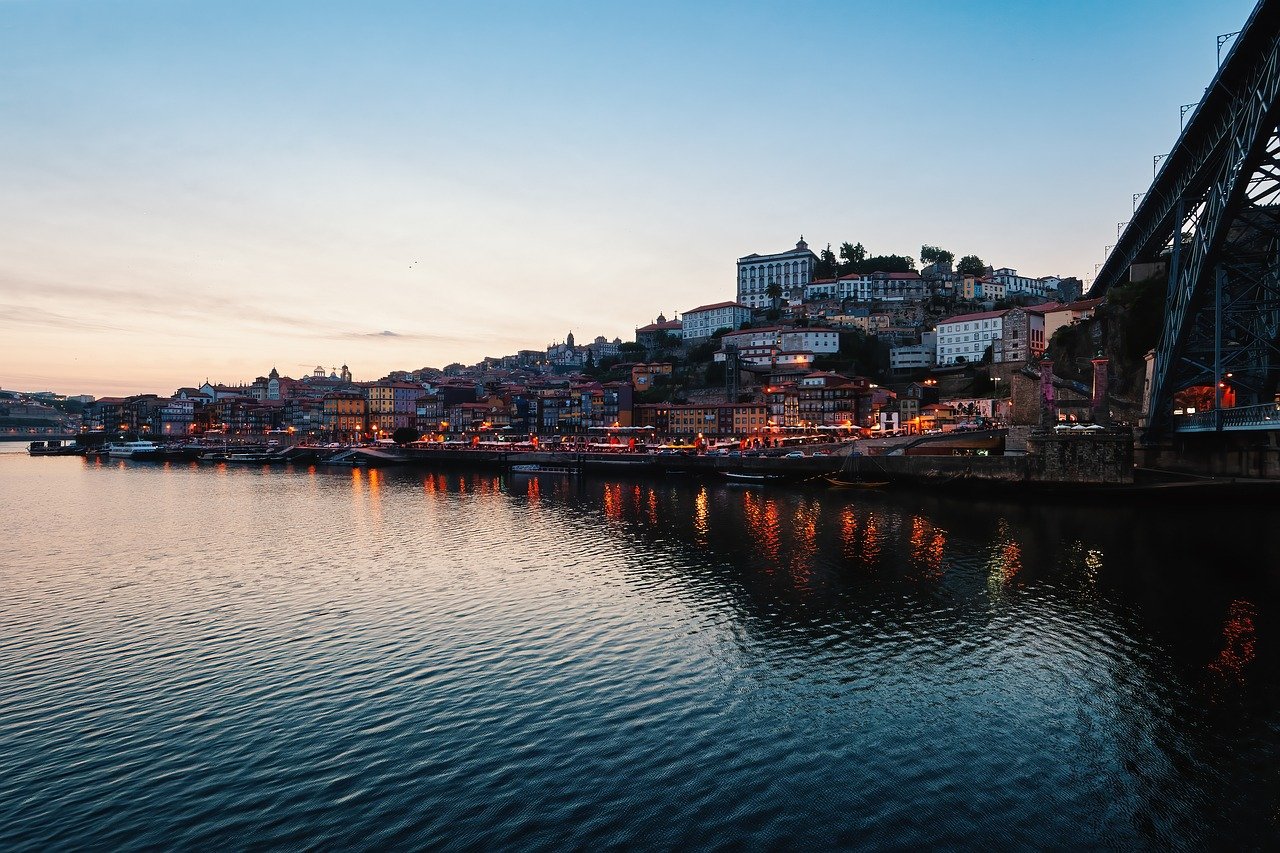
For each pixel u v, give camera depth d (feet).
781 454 448.24
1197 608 155.63
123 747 98.58
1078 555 206.49
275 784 88.99
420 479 497.87
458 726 103.96
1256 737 99.71
